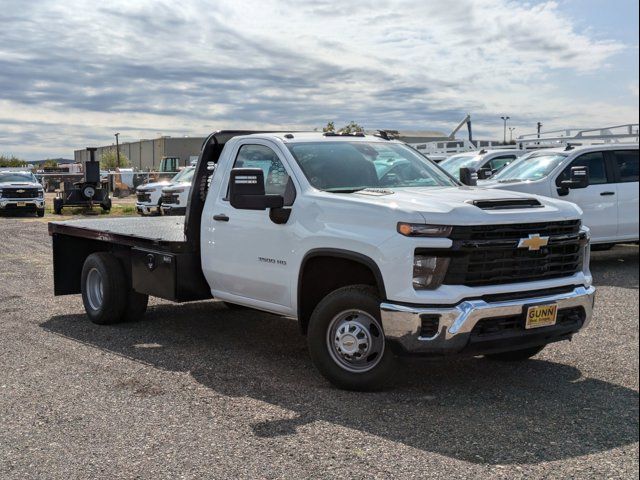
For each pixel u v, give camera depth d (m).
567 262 5.42
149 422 4.66
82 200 29.11
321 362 5.34
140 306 7.80
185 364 6.09
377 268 5.01
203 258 6.72
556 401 5.11
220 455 4.11
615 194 11.34
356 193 5.55
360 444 4.27
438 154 18.69
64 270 8.50
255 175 5.62
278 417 4.74
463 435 4.43
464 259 4.91
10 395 5.24
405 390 5.34
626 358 6.25
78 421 4.68
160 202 26.09
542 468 3.95
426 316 4.82
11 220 25.12
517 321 5.07
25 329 7.53
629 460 4.06
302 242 5.58
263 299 6.16
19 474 3.88
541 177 11.11
